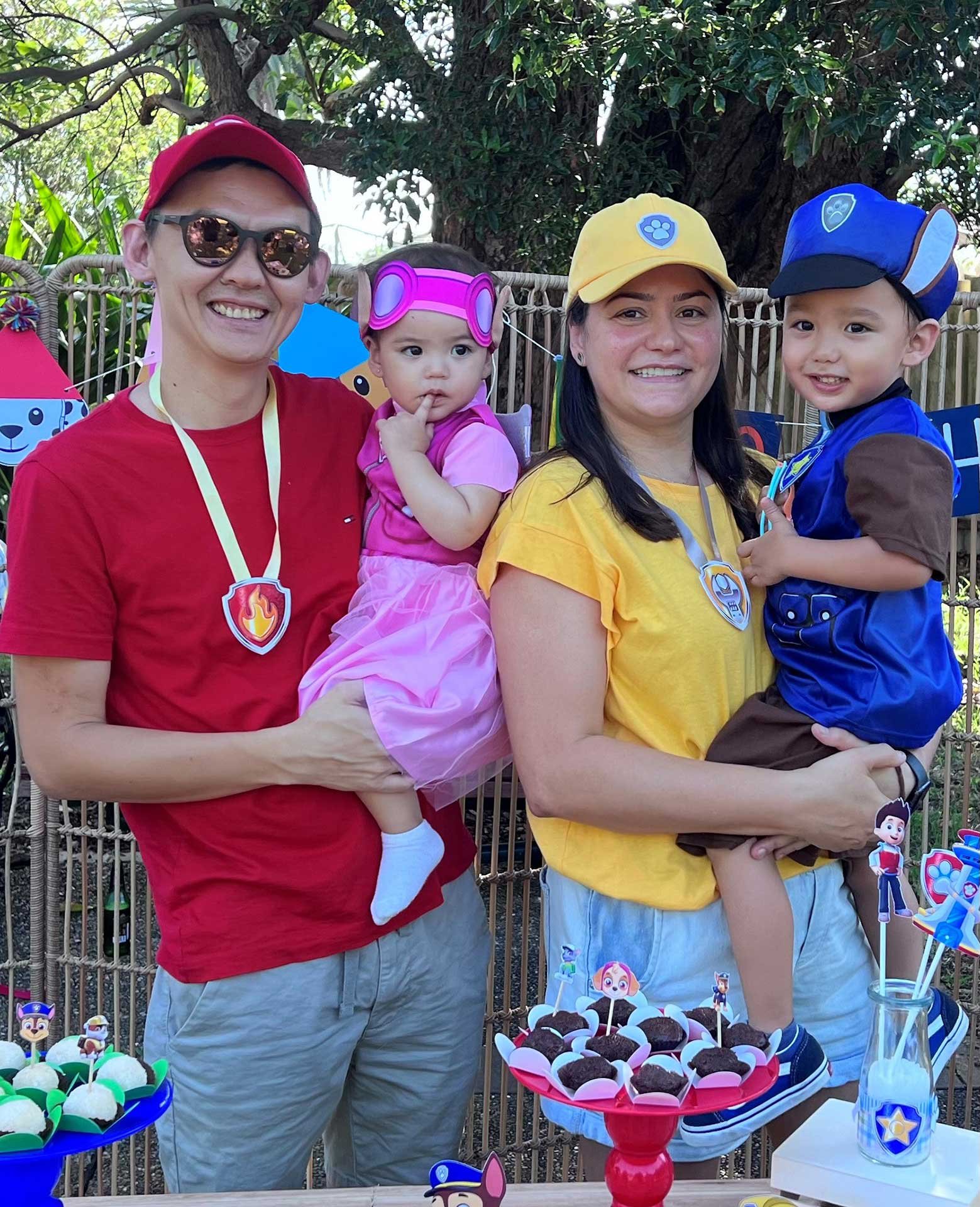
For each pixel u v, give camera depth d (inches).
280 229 66.7
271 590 69.4
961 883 53.6
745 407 121.6
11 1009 116.9
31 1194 48.1
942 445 72.8
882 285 72.2
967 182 194.7
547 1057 51.4
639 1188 49.6
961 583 131.3
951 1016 73.5
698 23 166.1
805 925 72.1
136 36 302.2
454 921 76.1
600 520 67.1
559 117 201.5
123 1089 50.4
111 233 207.9
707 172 210.8
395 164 201.6
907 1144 51.7
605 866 69.2
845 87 167.2
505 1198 54.1
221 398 69.6
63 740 66.6
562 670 66.3
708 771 65.5
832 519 73.1
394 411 77.4
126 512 66.9
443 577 73.7
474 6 195.6
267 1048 69.0
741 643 70.2
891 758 68.6
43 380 103.7
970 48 172.6
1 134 447.2
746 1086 50.4
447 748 69.8
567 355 72.4
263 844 69.0
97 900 115.7
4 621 65.9
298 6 228.2
